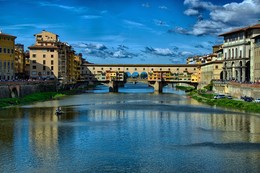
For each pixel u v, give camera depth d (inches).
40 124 3818.9
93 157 2559.1
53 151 2706.7
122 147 2832.2
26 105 5713.6
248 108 5024.6
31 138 3117.6
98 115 4579.2
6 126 3681.1
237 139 3097.9
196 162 2448.3
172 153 2662.4
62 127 3654.0
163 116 4485.7
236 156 2581.2
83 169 2310.5
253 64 6998.0
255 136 3211.1
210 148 2800.2
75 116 4463.6
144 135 3275.1
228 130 3494.1
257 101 5255.9
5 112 4749.0
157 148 2802.7
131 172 2260.1
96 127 3668.8
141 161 2470.5
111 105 5900.6
